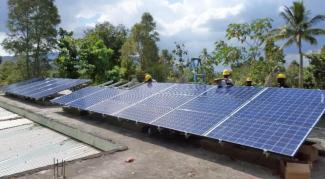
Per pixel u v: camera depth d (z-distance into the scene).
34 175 8.94
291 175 8.01
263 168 9.02
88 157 10.17
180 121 10.72
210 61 30.16
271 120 9.12
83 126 14.49
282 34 45.75
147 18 62.75
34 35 42.84
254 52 29.17
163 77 58.41
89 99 16.78
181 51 42.88
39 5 42.06
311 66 49.41
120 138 12.32
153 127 12.58
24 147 13.12
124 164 9.60
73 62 40.47
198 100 12.02
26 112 18.52
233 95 11.52
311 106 9.12
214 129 9.58
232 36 29.33
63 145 13.08
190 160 9.81
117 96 15.90
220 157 9.99
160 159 9.95
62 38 41.19
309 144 10.09
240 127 9.28
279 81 13.59
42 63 44.16
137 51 62.12
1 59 59.91
